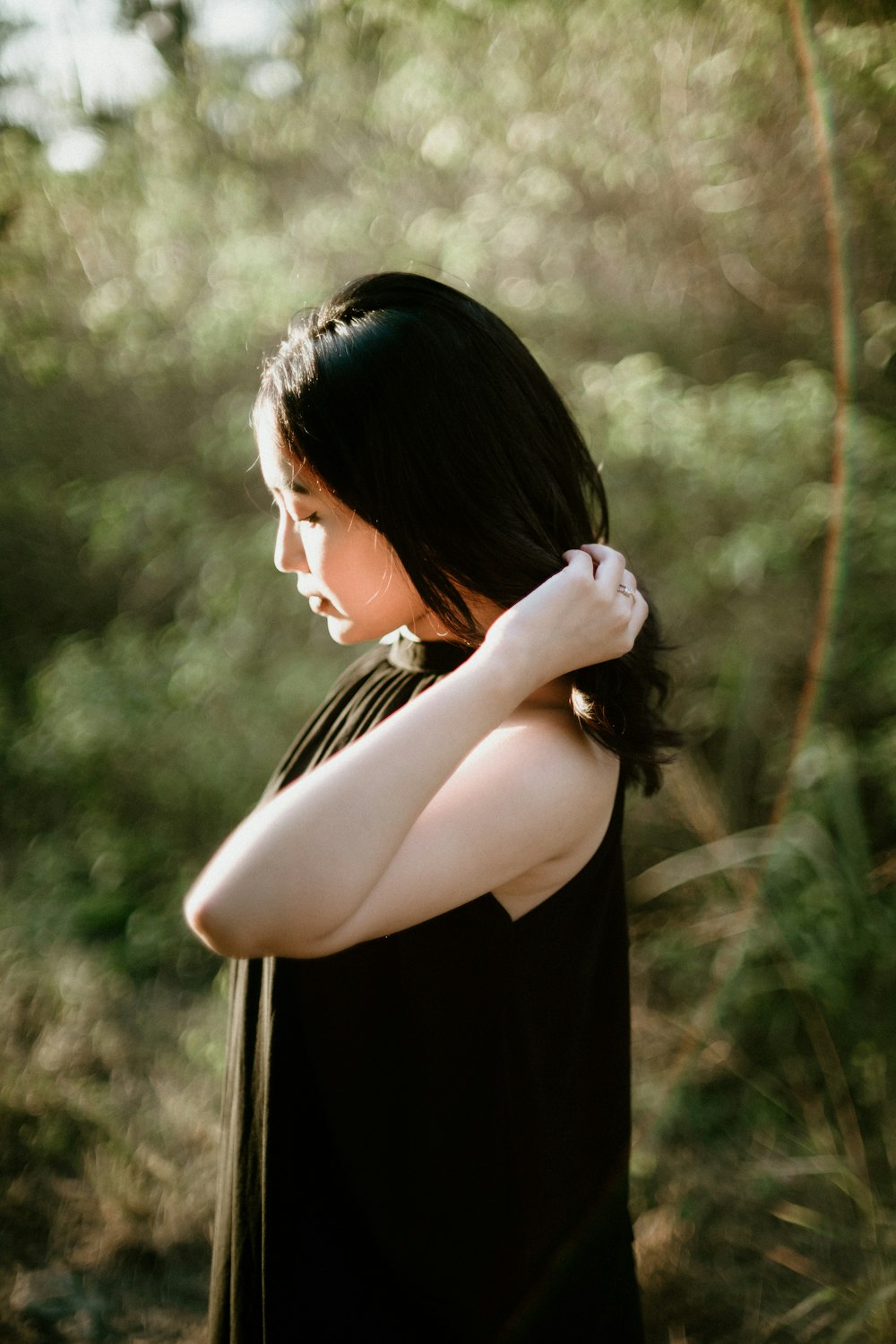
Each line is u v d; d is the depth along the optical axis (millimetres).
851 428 2461
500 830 757
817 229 2648
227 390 3236
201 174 3275
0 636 3820
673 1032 2324
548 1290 938
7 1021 2600
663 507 2680
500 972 820
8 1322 1917
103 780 3131
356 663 1079
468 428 818
